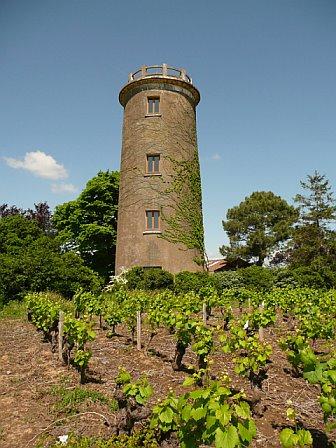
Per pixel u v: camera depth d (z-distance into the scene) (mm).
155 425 4145
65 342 8312
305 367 4605
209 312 13695
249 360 6094
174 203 22578
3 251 20547
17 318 13883
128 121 24484
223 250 40594
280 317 14828
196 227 23188
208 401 3426
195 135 25109
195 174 24109
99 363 8242
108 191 33312
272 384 7188
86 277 18188
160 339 10641
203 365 7301
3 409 5957
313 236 35531
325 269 24109
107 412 5785
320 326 8742
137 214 22547
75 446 4488
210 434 3266
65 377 7320
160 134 23312
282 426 5453
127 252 22438
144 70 24250
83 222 33938
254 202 40562
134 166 23312
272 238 38312
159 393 6473
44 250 18594
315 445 4902
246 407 3395
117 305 12422
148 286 19688
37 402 6211
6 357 8734
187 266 22188
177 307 10812
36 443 4906
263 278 23375
